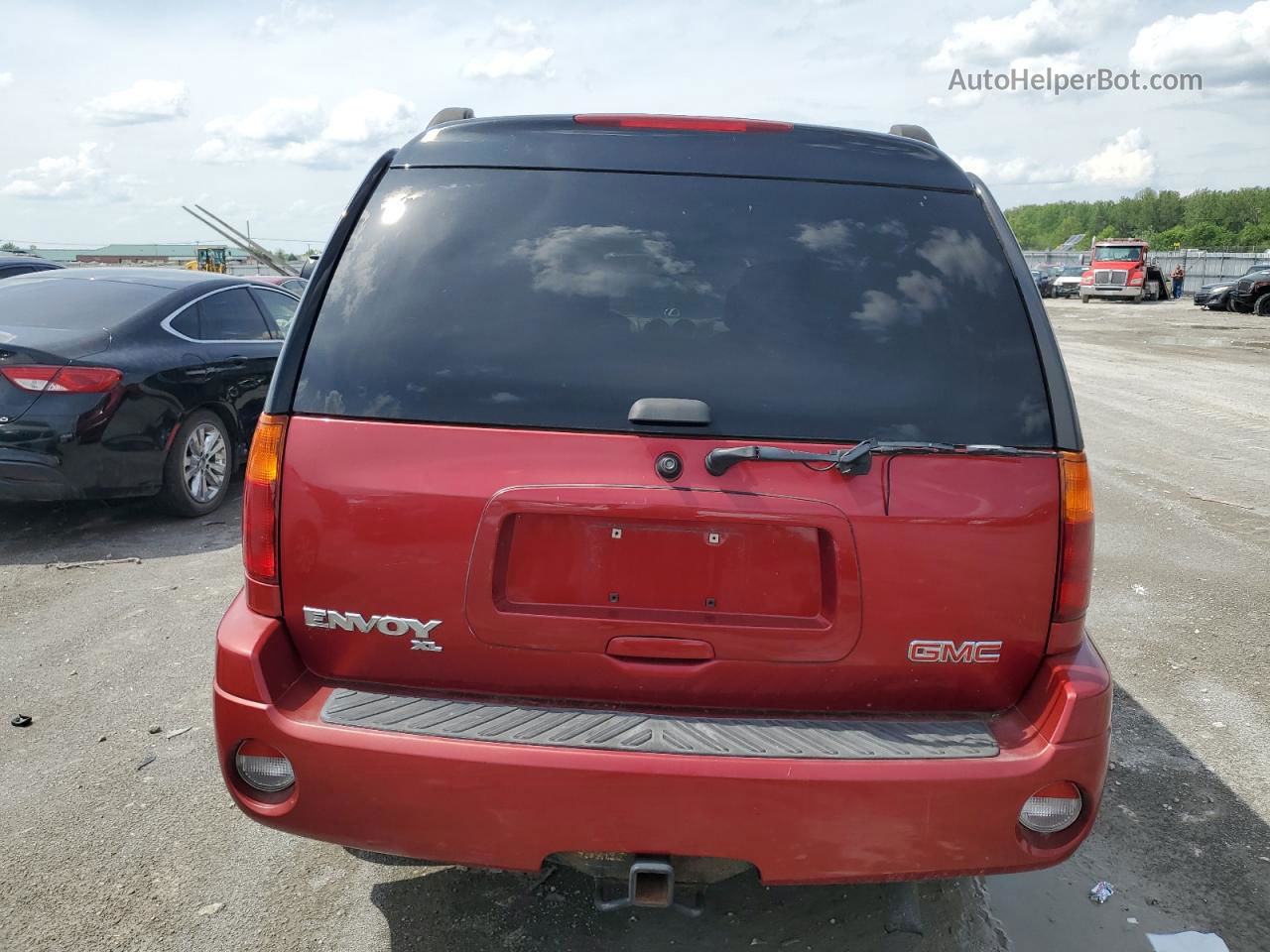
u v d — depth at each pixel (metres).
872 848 2.04
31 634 4.58
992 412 2.17
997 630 2.15
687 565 2.14
